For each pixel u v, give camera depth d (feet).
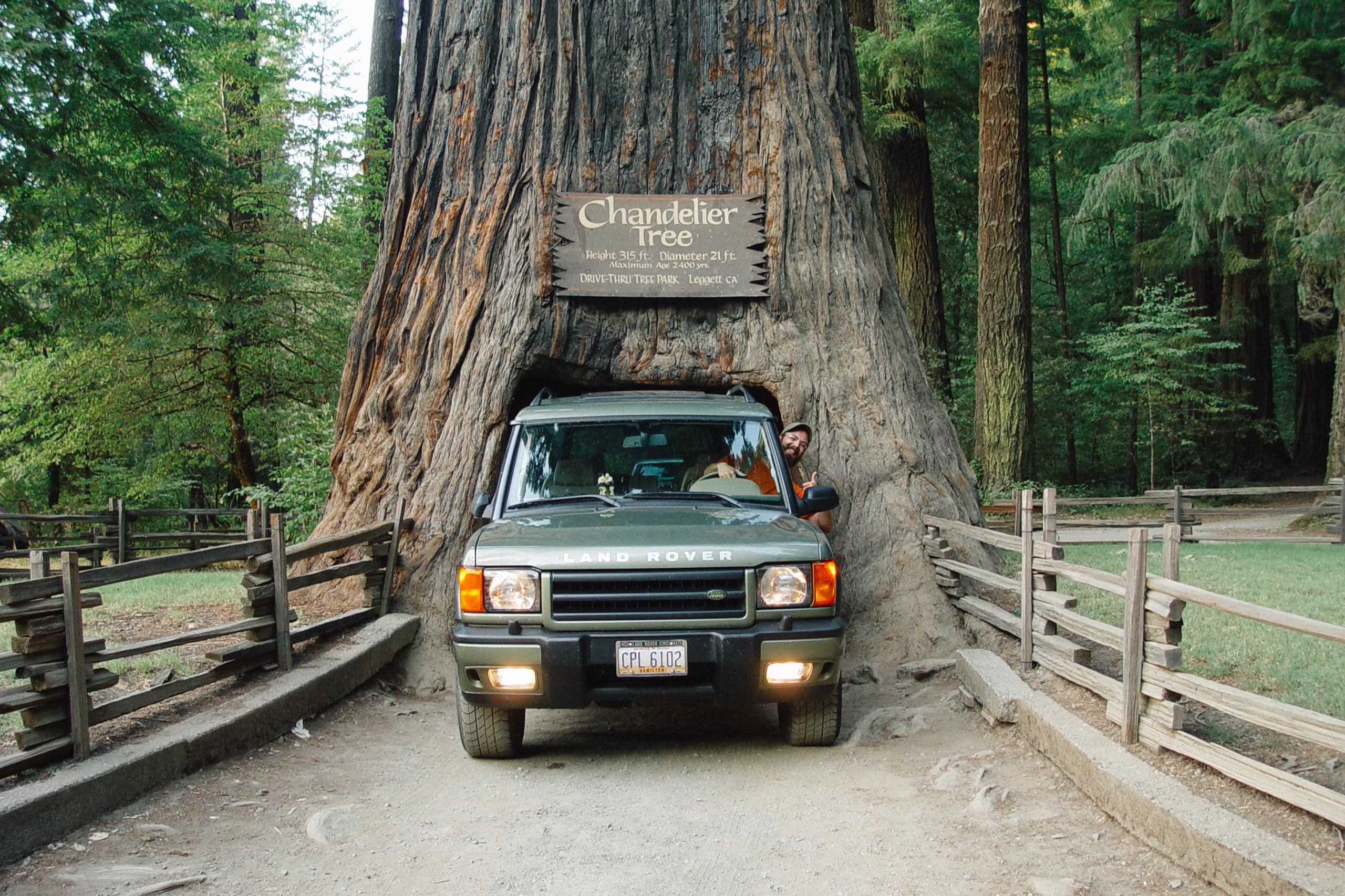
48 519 49.93
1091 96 109.19
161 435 74.79
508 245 31.96
